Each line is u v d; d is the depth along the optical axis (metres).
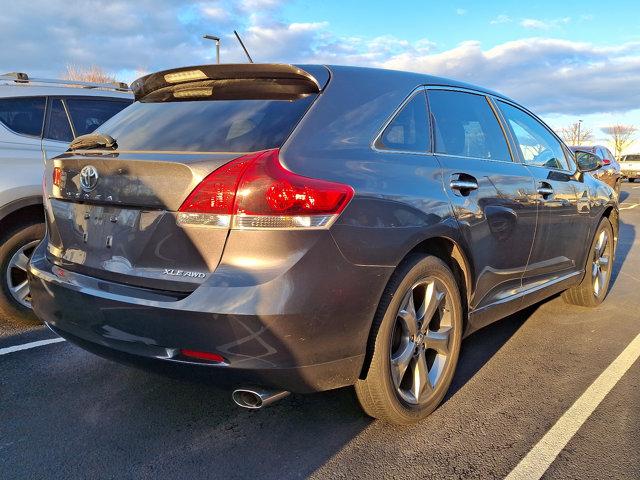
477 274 3.03
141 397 3.02
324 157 2.30
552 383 3.28
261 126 2.39
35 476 2.31
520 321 4.49
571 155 4.63
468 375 3.38
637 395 3.12
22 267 4.02
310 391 2.28
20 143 4.12
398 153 2.65
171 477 2.32
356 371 2.36
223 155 2.22
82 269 2.53
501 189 3.24
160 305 2.12
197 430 2.69
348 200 2.22
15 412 2.83
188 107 2.74
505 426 2.76
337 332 2.21
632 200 19.33
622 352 3.80
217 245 2.11
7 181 3.92
